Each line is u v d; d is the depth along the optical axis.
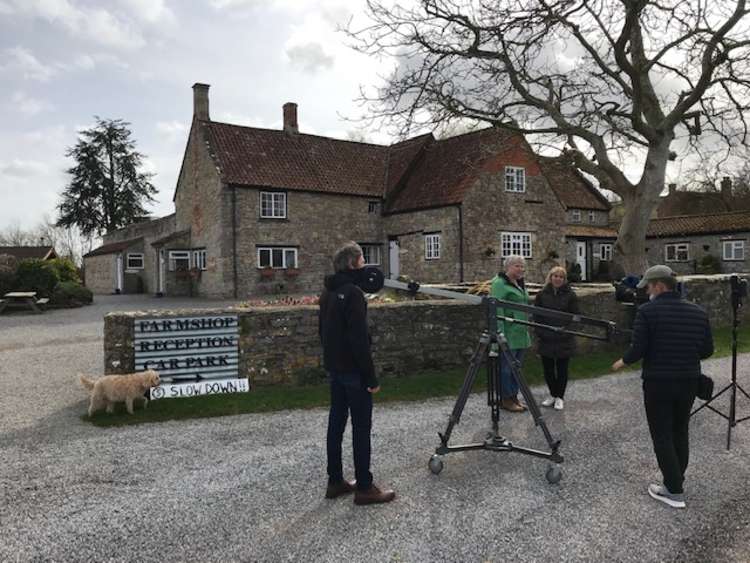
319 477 4.87
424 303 8.94
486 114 15.00
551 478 4.65
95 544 3.73
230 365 7.86
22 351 11.52
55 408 7.10
